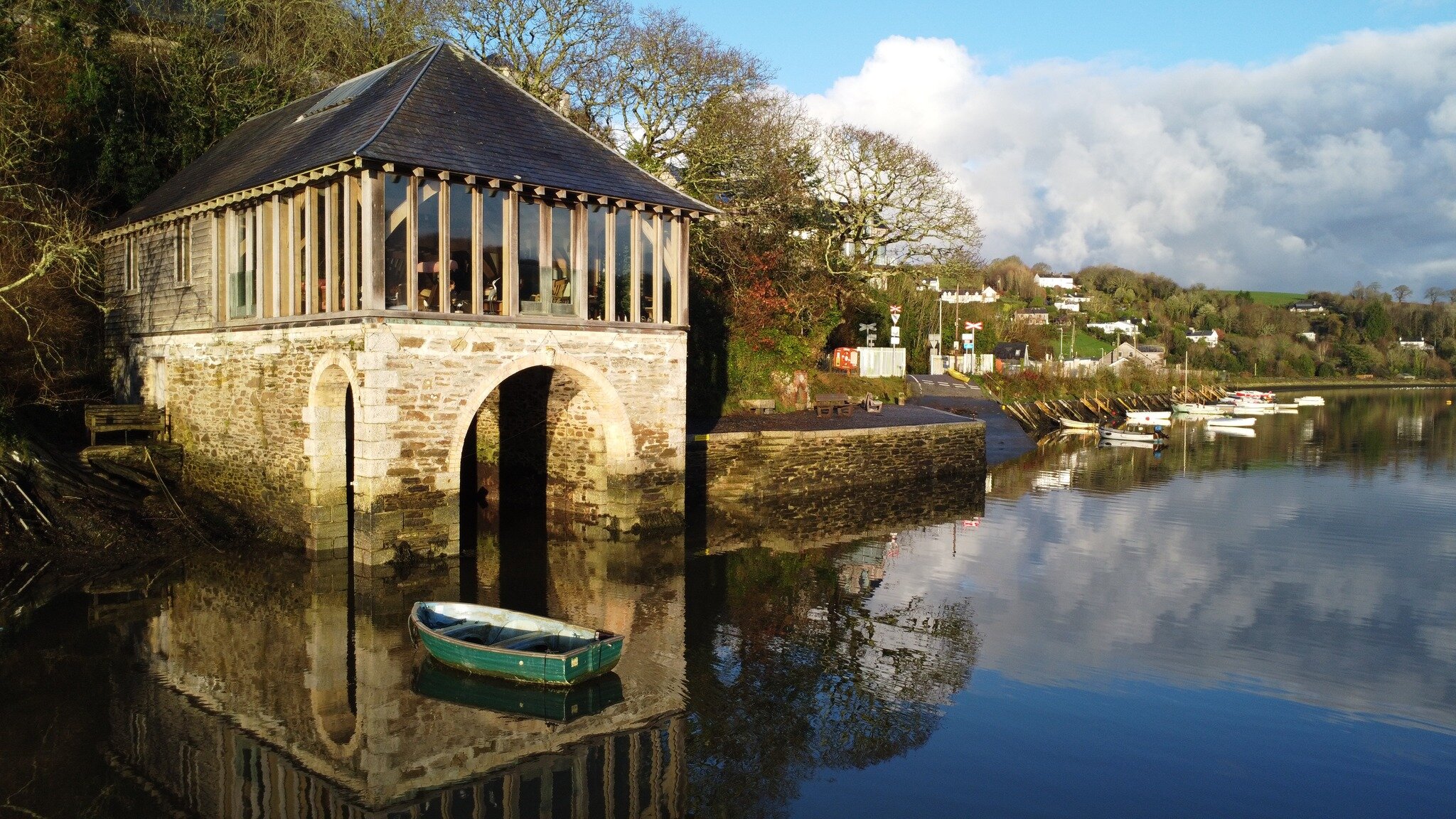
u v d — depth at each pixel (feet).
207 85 89.30
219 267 60.44
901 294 173.37
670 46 97.35
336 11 102.06
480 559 55.36
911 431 92.89
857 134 118.52
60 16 79.30
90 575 50.34
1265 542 67.97
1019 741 32.91
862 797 28.63
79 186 76.59
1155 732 33.94
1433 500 87.66
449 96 54.95
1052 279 459.73
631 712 34.35
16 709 33.53
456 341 50.62
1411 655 42.96
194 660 38.27
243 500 59.52
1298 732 34.14
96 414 63.67
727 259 97.19
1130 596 52.44
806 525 70.95
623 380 58.49
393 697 34.86
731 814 27.32
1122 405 189.67
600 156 59.72
